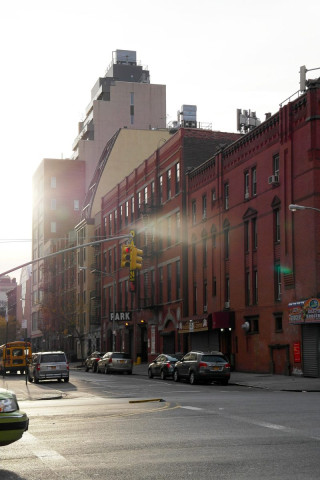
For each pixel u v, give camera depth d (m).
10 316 174.75
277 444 12.38
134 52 126.19
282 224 41.28
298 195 39.66
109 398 26.45
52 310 95.69
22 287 169.38
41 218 131.50
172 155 62.19
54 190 127.31
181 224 58.91
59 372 41.38
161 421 16.48
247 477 9.52
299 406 20.09
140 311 70.50
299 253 39.31
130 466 10.54
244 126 61.81
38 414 19.23
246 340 46.22
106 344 82.75
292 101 40.75
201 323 51.66
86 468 10.43
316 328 37.53
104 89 118.81
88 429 15.20
